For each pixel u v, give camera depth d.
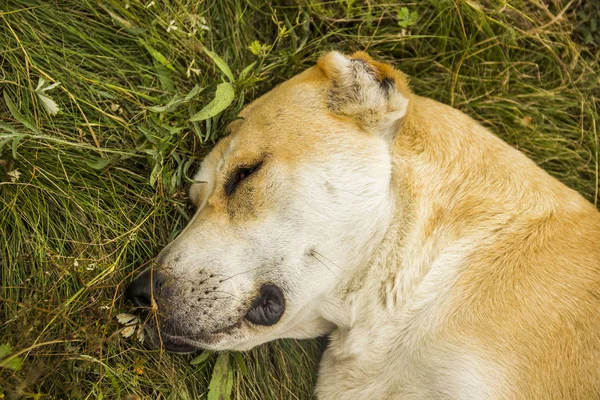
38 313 1.08
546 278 1.10
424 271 1.12
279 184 1.11
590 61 1.34
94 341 1.09
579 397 1.08
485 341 1.08
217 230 1.11
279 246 1.10
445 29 1.32
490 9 1.32
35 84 1.17
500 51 1.33
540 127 1.34
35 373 1.06
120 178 1.17
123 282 1.14
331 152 1.12
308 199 1.10
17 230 1.13
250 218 1.10
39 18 1.19
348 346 1.15
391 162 1.13
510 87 1.34
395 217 1.13
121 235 1.15
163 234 1.18
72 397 1.10
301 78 1.16
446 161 1.14
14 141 1.11
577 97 1.34
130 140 1.19
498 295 1.10
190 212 1.19
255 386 1.20
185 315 1.10
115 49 1.21
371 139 1.13
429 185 1.13
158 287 1.10
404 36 1.31
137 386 1.13
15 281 1.12
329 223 1.11
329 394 1.16
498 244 1.12
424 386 1.11
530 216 1.13
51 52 1.18
